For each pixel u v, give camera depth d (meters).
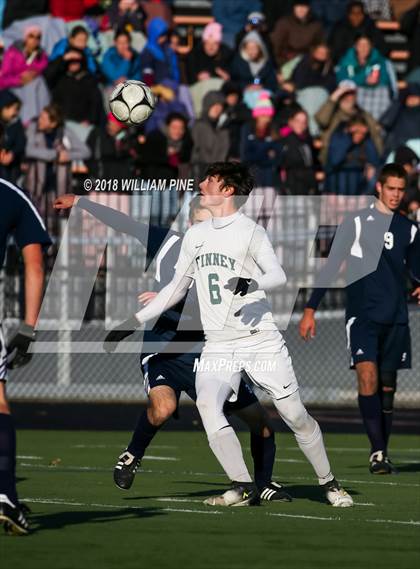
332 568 19.06
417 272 36.06
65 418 54.81
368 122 66.00
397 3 83.19
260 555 20.23
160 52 69.38
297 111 62.19
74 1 72.19
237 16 76.44
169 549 20.66
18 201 21.44
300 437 26.86
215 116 62.41
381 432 35.69
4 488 20.84
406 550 20.95
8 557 19.45
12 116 57.19
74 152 61.25
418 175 57.88
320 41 74.81
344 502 27.17
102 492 30.06
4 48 72.12
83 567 18.73
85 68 65.12
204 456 41.56
